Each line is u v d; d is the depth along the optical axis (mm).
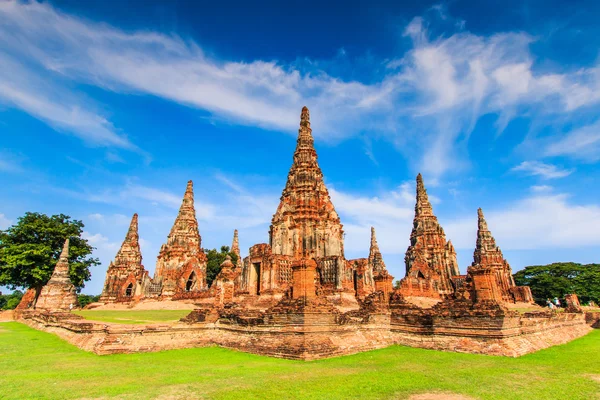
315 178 59875
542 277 108375
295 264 25219
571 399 13773
